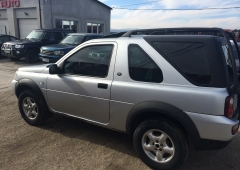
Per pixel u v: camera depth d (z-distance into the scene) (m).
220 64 2.50
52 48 9.80
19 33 20.42
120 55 3.09
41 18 18.45
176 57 2.72
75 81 3.45
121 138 3.80
